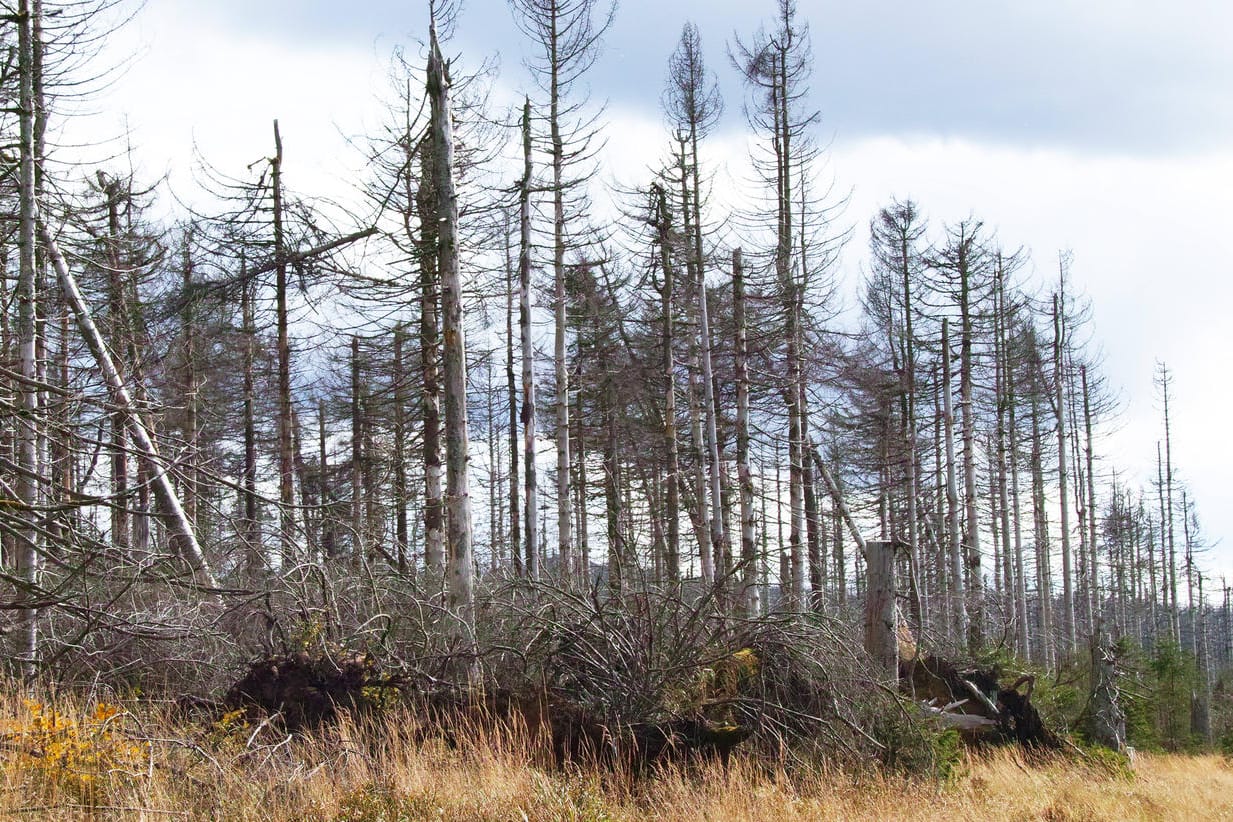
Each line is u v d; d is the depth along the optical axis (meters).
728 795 8.08
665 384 22.59
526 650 9.81
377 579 10.95
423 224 15.25
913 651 14.66
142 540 13.19
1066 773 12.32
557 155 21.03
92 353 11.81
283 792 7.32
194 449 8.52
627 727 9.11
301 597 10.08
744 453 20.80
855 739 9.93
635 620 9.95
